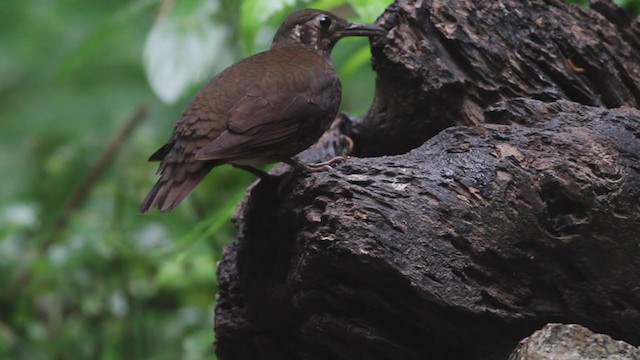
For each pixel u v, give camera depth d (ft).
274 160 31.58
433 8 33.78
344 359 30.14
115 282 48.98
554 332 26.13
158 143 53.83
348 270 27.84
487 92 33.45
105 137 58.75
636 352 25.75
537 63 33.73
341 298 28.71
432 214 27.94
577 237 28.22
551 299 28.55
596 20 34.65
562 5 34.78
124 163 51.47
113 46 62.54
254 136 30.58
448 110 33.88
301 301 29.58
